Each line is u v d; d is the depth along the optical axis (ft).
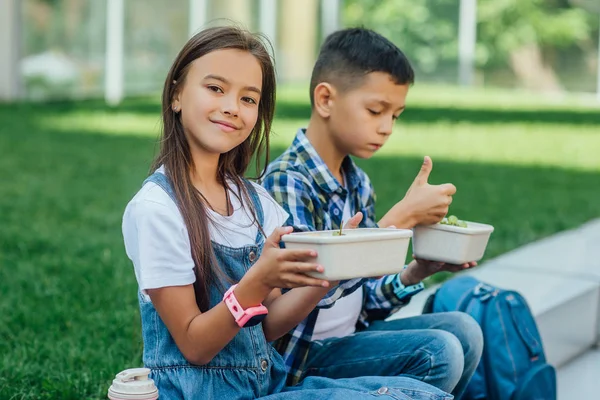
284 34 76.18
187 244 7.81
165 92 8.35
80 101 59.26
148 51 66.03
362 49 9.98
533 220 24.29
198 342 7.60
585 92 84.74
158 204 7.80
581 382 14.40
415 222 9.51
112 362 12.65
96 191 28.12
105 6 62.23
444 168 35.19
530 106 66.54
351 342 9.71
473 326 10.10
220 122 8.13
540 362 11.59
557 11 85.97
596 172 35.94
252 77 8.23
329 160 10.30
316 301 8.38
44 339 13.74
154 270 7.62
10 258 18.78
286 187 9.72
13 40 57.82
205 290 7.94
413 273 10.11
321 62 10.26
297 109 56.49
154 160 8.39
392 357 9.43
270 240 7.35
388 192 28.14
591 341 16.11
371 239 7.29
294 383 9.43
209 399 7.89
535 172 35.32
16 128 44.06
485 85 87.76
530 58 86.69
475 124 53.01
